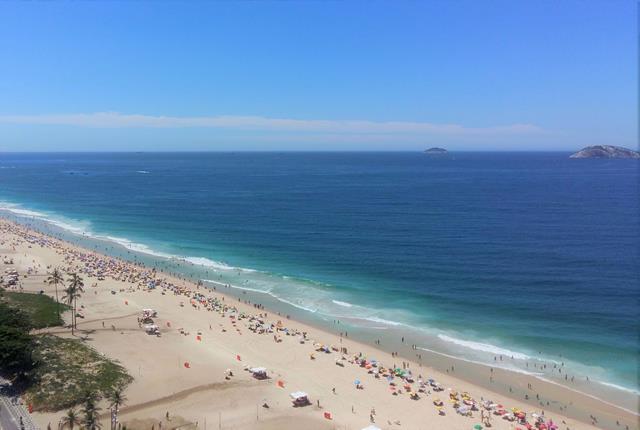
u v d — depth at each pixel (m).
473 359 68.12
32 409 50.41
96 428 47.56
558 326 77.56
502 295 91.62
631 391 59.22
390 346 72.69
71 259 118.12
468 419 53.69
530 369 65.00
